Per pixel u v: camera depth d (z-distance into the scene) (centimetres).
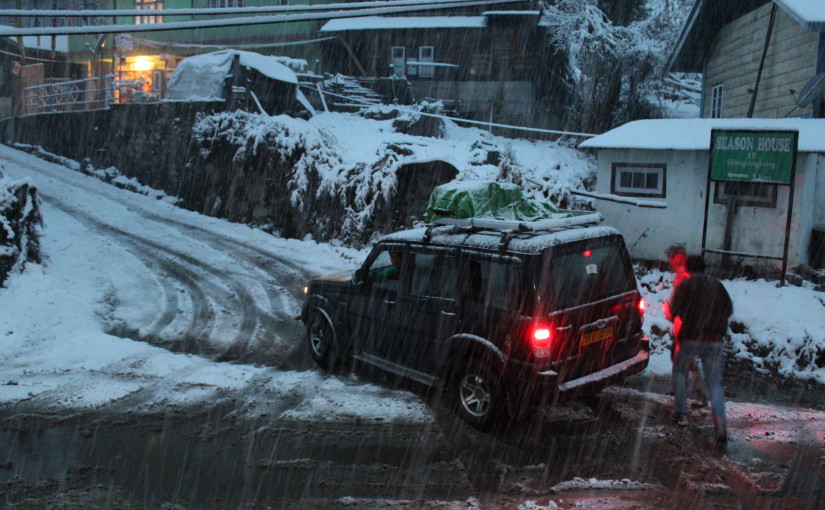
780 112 1448
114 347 818
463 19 2566
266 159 1573
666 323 841
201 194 1783
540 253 546
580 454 540
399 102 2400
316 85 2288
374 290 704
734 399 664
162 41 2831
